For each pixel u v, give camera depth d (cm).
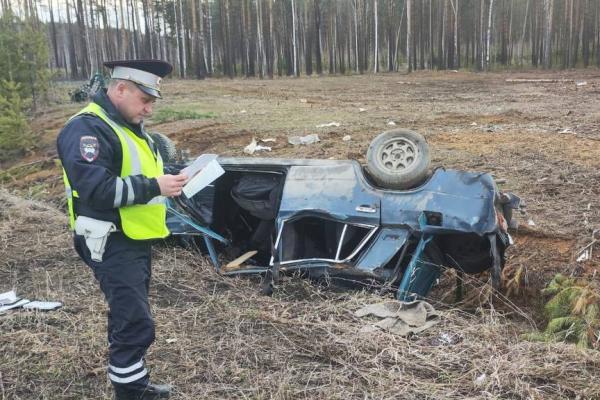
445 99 2092
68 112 2023
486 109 1700
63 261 547
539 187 798
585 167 895
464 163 964
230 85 3306
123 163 271
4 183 1123
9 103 1498
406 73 4347
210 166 316
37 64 1894
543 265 568
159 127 1545
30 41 1844
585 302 444
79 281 498
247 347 375
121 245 278
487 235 434
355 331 388
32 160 1409
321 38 5925
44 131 1709
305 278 468
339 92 2592
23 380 344
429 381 334
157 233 285
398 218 455
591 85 2481
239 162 523
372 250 457
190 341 383
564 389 322
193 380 341
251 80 4072
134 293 282
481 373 337
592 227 625
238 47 5419
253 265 528
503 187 805
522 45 5206
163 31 5906
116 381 294
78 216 275
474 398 313
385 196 465
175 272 504
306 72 4978
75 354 368
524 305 520
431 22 5134
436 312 410
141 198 265
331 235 486
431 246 471
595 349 388
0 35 1786
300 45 5566
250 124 1536
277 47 5250
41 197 870
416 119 1532
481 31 4525
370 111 1753
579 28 4609
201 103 2153
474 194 448
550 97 2038
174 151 600
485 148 1091
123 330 286
